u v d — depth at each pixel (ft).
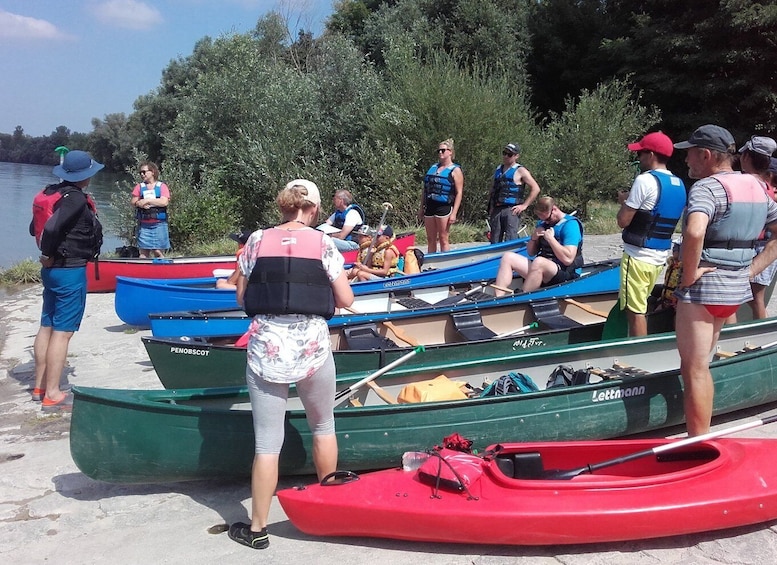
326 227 32.32
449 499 10.73
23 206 94.07
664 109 72.33
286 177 50.21
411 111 52.37
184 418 12.42
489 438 13.29
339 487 11.16
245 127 52.90
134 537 11.62
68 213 16.70
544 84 85.05
